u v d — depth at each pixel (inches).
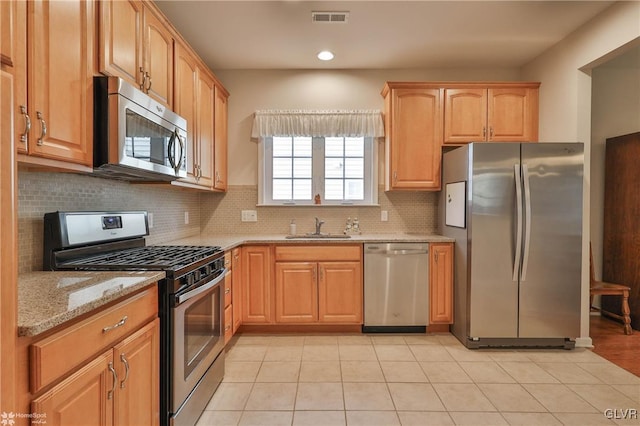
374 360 104.1
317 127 143.2
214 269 84.8
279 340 120.3
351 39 120.6
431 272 125.3
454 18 107.6
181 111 94.3
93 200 79.4
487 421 74.1
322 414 76.6
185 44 96.0
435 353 109.5
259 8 101.4
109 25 62.7
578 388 87.9
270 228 147.6
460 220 119.8
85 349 42.2
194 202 141.9
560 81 123.2
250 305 125.1
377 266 124.7
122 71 67.2
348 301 125.5
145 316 56.8
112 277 56.2
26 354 34.5
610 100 151.9
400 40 121.6
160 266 63.4
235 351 111.0
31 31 45.6
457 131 134.9
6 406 31.3
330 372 96.4
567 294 111.8
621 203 141.8
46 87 48.5
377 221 148.3
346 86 146.8
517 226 110.3
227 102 144.6
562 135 122.6
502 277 111.9
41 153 47.8
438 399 82.6
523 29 114.7
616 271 143.6
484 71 147.3
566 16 107.0
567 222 110.9
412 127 135.6
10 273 31.7
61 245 64.2
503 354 108.8
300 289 125.2
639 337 125.0
